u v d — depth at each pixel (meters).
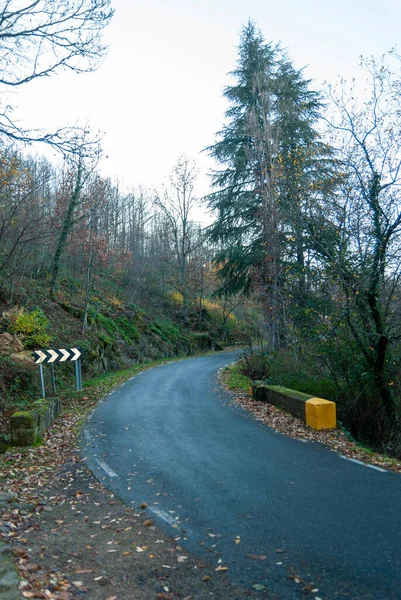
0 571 4.02
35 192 22.22
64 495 6.57
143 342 32.50
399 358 13.37
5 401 12.98
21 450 9.02
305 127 22.83
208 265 49.81
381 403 13.14
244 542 4.92
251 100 25.44
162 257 49.47
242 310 52.50
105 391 16.80
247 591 3.97
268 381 15.31
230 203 25.42
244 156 25.05
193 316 47.81
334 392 14.22
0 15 9.74
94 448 9.15
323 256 13.38
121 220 52.38
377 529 5.11
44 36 10.17
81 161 11.89
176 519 5.61
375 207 12.20
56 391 16.19
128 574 4.29
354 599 3.78
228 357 32.16
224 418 11.61
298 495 6.28
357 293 12.20
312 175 14.17
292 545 4.80
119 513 5.85
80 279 34.03
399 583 3.99
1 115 10.47
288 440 9.38
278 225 19.41
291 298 16.77
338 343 13.95
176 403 13.89
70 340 21.39
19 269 23.89
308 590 3.95
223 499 6.23
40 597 3.72
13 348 16.31
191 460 8.11
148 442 9.45
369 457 8.11
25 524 5.41
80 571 4.29
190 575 4.27
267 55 25.92
